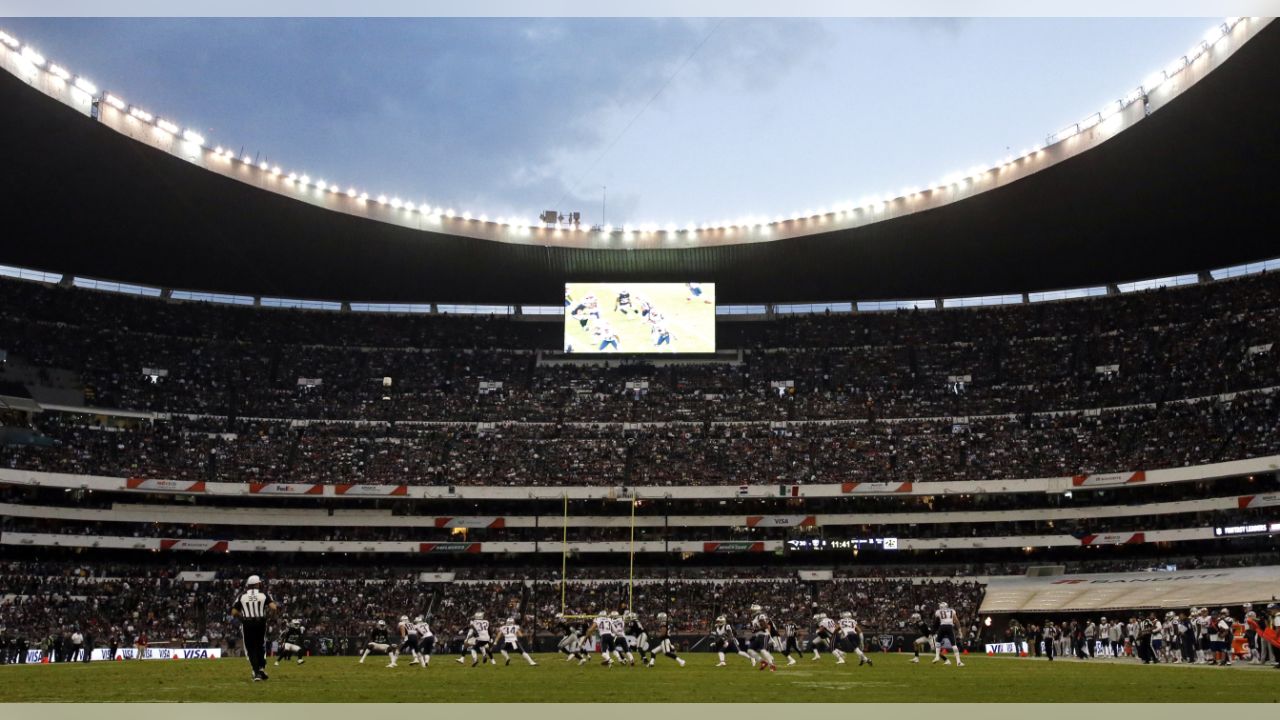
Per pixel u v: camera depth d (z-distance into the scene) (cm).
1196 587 5547
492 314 8919
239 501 7244
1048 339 8119
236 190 6228
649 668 3441
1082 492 7006
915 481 7119
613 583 6969
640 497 7238
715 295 8406
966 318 8519
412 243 7188
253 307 8506
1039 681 2423
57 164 5878
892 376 8206
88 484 6606
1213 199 6325
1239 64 4666
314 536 7212
